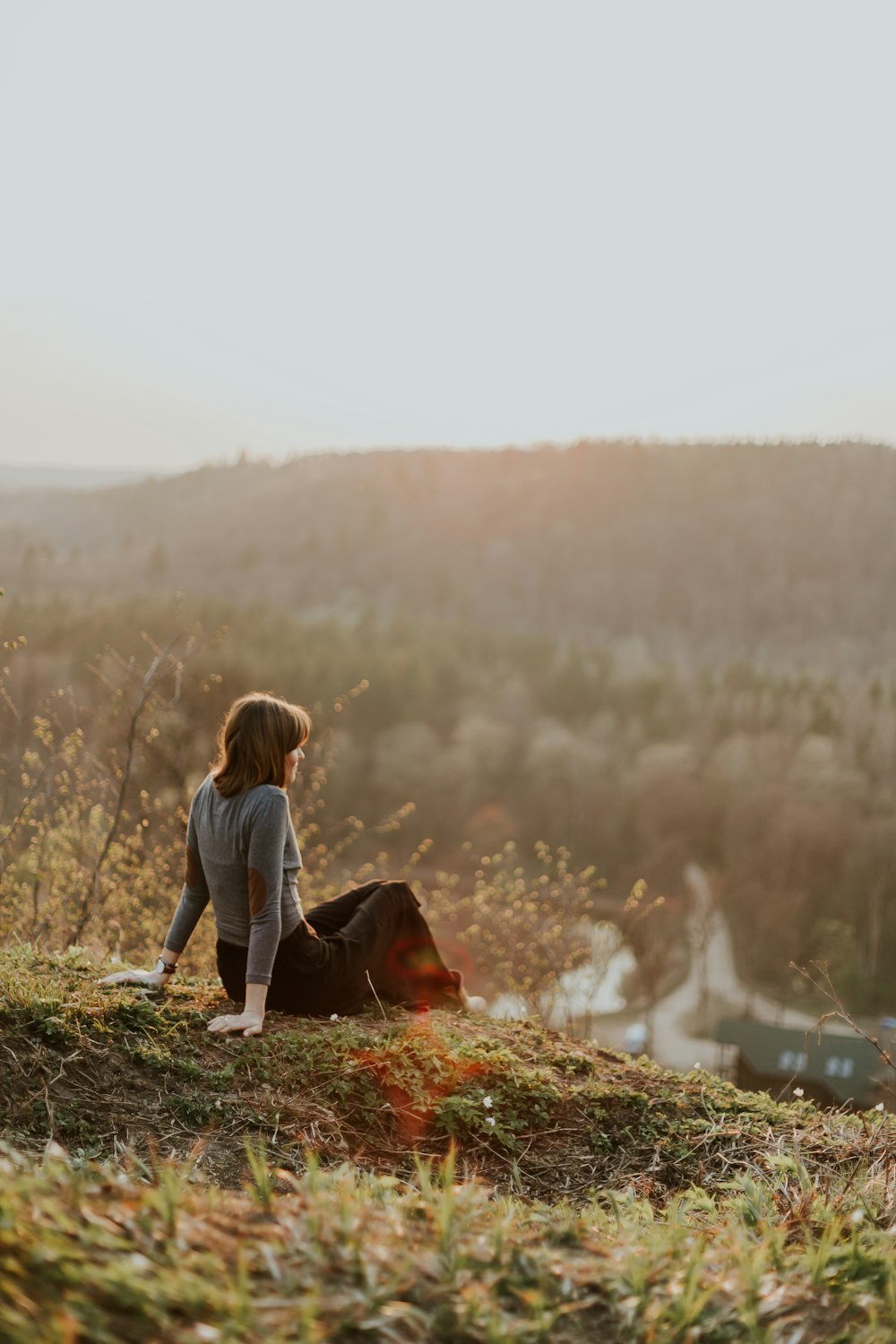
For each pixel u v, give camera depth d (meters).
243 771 3.78
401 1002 4.38
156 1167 2.69
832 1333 1.95
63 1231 1.77
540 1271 2.02
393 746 67.62
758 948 50.44
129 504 143.75
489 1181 3.37
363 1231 2.04
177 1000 3.93
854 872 52.09
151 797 7.73
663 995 45.31
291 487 142.00
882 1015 45.09
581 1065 4.08
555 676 83.31
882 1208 2.98
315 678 71.88
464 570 125.12
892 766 62.84
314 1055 3.66
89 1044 3.43
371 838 55.06
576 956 8.50
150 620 47.47
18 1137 2.95
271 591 121.25
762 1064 25.91
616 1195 2.89
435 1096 3.65
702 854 61.81
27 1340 1.43
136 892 7.29
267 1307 1.70
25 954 4.29
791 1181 3.32
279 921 3.77
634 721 76.19
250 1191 2.21
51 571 112.75
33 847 6.88
